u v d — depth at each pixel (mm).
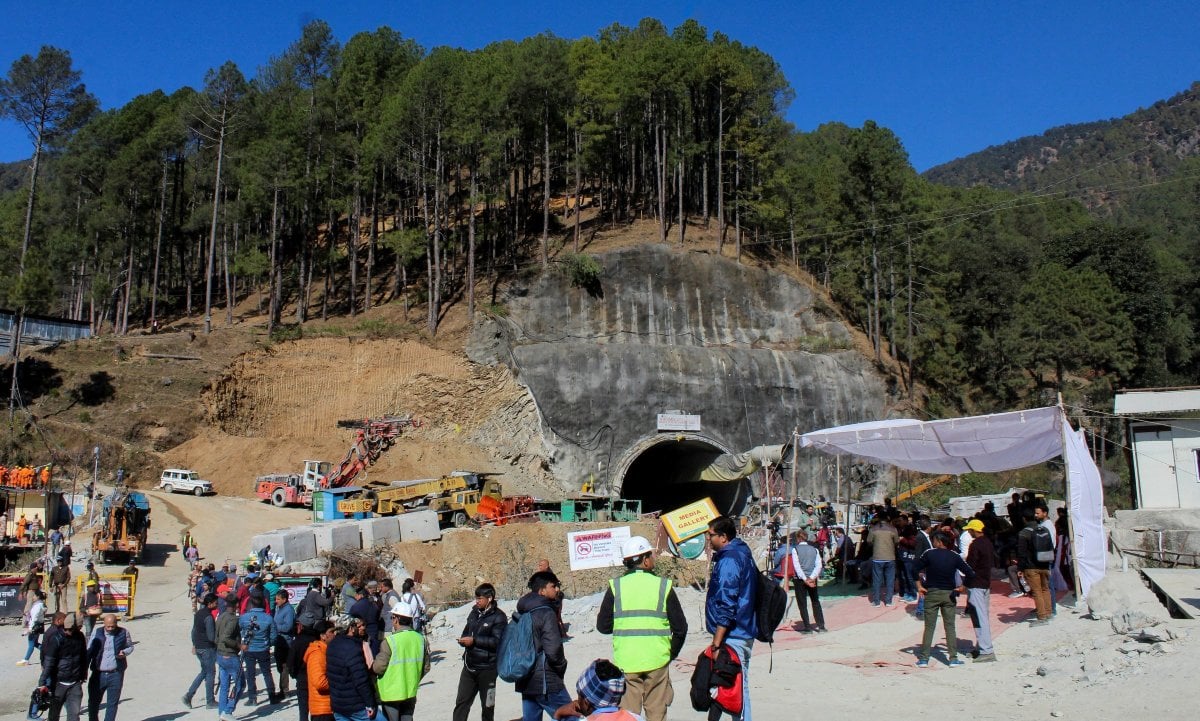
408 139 61312
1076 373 71062
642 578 8547
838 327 65312
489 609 10422
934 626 13570
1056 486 41125
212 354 57125
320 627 10984
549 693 9172
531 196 81438
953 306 71812
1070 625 14867
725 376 59375
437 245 59969
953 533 17672
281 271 66250
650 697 8336
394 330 59156
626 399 57188
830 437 20984
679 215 68188
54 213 72750
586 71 65375
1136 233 80812
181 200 75750
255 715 14727
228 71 65375
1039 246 91000
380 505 43406
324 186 66625
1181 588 16875
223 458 52594
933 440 20750
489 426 56219
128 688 18672
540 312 61562
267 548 32906
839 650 15141
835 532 27109
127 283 65750
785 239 71375
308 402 56531
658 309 63219
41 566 27641
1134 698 10344
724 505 60031
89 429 51250
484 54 74562
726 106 69812
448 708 13883
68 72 61031
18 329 52531
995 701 11266
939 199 90688
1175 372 80500
